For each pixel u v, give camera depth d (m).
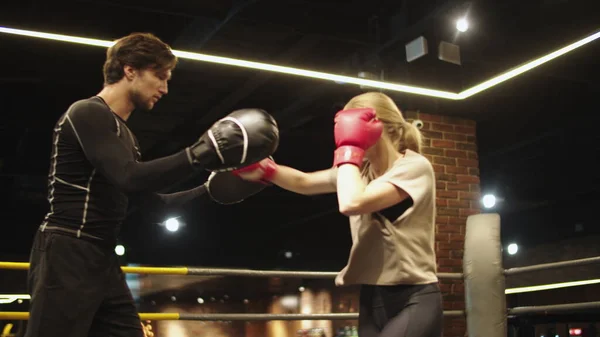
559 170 9.06
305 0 4.76
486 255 3.26
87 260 1.64
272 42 5.43
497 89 6.09
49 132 7.89
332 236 12.17
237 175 1.98
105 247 1.70
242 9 4.62
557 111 6.90
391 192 1.61
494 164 8.98
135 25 5.31
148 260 11.76
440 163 5.36
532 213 10.91
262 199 11.08
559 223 10.42
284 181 1.95
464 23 4.57
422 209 1.65
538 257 10.77
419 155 1.71
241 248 12.55
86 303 1.62
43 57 5.71
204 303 10.08
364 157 1.77
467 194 5.42
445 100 5.52
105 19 5.16
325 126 7.88
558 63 5.38
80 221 1.65
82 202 1.66
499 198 9.99
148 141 8.28
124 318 1.73
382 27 5.10
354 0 4.90
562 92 6.34
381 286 1.69
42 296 1.60
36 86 6.58
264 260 12.61
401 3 4.93
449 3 4.45
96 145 1.60
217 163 1.59
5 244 10.33
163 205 2.00
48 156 8.61
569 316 3.42
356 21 5.12
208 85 6.45
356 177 1.58
